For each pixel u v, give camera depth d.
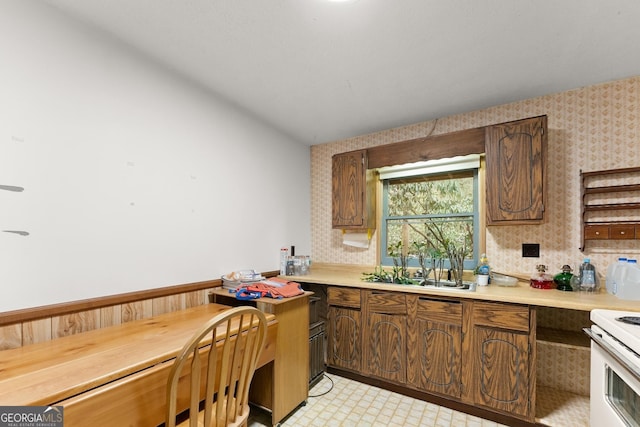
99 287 1.58
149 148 1.85
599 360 1.25
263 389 1.89
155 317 1.76
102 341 1.34
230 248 2.42
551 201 2.21
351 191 2.91
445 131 2.69
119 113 1.69
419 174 2.81
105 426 0.97
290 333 1.98
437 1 1.34
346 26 1.53
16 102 1.31
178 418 1.37
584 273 1.99
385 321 2.28
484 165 2.49
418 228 2.87
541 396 2.02
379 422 1.89
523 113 2.35
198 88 2.18
